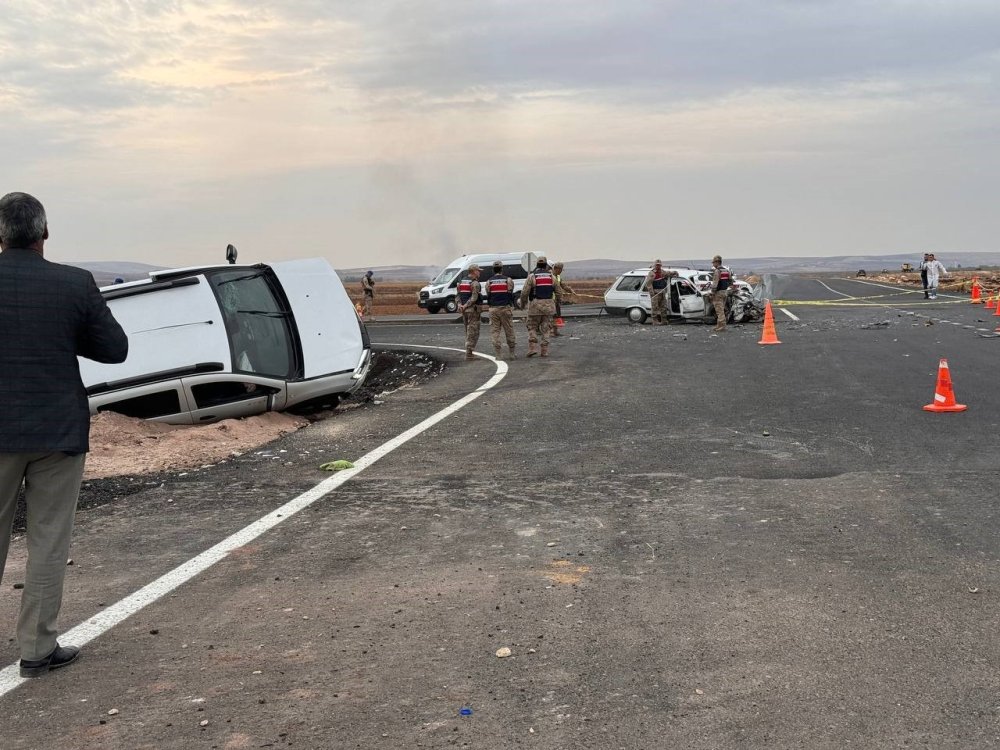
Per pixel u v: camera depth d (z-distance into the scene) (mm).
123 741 3287
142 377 10766
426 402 13031
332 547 5785
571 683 3672
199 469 8648
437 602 4688
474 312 19266
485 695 3584
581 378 15031
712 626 4246
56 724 3441
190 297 11367
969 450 8258
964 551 5281
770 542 5594
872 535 5668
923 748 3088
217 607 4711
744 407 11422
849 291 57969
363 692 3639
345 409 13273
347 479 7898
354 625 4395
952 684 3566
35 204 4043
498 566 5277
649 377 14867
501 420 11000
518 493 7176
